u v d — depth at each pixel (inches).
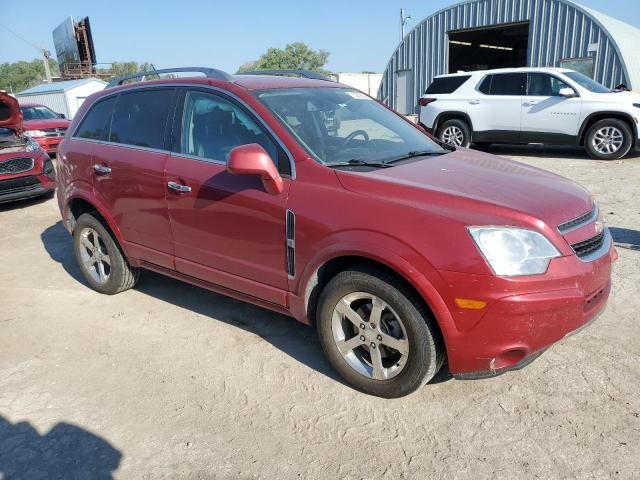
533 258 100.8
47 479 100.6
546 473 97.1
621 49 677.9
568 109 417.7
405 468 100.0
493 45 1140.5
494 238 100.4
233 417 116.3
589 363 129.4
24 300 184.7
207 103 144.6
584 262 107.0
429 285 102.9
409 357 111.0
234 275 138.9
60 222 303.9
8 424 116.4
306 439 108.7
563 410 113.3
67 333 158.2
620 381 122.0
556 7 733.9
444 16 867.4
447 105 479.5
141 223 159.5
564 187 124.7
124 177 160.1
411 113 959.6
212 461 103.7
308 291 123.6
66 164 184.5
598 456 100.2
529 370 128.0
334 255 114.1
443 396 120.2
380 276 110.8
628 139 400.2
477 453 102.7
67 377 134.5
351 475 98.9
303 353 141.5
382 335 114.7
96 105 180.7
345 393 123.0
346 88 168.7
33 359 143.8
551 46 751.7
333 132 139.3
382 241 107.2
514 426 109.3
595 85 429.1
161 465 103.0
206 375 132.9
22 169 334.3
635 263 189.8
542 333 102.3
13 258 236.2
